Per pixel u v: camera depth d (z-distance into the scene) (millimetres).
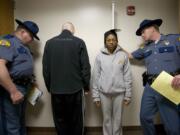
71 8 2988
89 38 2990
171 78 2119
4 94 2238
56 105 2564
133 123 3061
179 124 2285
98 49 2994
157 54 2359
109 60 2645
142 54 2697
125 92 2670
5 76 2061
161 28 2967
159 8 2955
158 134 3002
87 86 2562
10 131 2293
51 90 2523
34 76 2803
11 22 2916
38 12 3010
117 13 2961
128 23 2967
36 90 2693
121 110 2672
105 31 2977
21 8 3018
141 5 2955
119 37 2980
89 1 2973
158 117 3018
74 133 2660
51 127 3111
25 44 2514
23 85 2320
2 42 2139
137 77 3008
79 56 2523
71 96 2510
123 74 2691
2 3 2662
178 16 2857
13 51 2191
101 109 2877
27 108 3111
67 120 2682
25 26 2426
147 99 2477
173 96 2109
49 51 2518
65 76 2473
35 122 3115
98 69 2711
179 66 2297
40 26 3016
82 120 2607
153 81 2283
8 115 2268
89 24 2984
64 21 2998
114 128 2701
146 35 2455
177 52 2297
